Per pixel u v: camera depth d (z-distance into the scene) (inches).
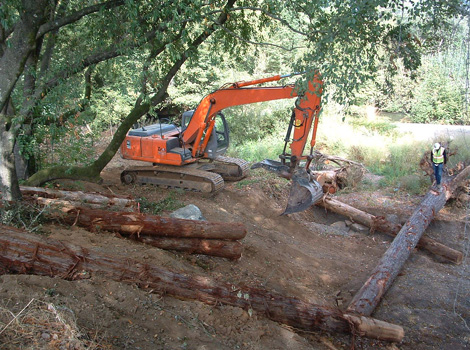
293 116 358.3
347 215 492.1
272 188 546.6
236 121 807.7
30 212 278.7
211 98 462.6
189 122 487.5
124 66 343.6
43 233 260.8
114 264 221.1
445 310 299.6
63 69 341.7
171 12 304.0
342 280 344.2
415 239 395.2
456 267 393.4
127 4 294.2
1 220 267.1
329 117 856.3
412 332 273.1
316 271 353.4
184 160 491.2
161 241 294.7
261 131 815.1
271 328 225.3
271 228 443.5
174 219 293.0
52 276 209.9
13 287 185.3
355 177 585.9
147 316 197.8
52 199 299.1
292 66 266.8
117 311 194.7
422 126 949.2
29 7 262.7
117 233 286.7
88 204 323.6
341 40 243.9
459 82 324.5
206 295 229.6
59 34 417.7
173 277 227.1
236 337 206.1
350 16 227.5
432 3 225.1
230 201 486.0
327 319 243.1
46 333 158.4
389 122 951.0
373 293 301.0
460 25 242.2
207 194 476.7
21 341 151.2
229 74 858.8
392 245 384.2
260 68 911.0
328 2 259.8
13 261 207.5
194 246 298.0
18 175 410.6
